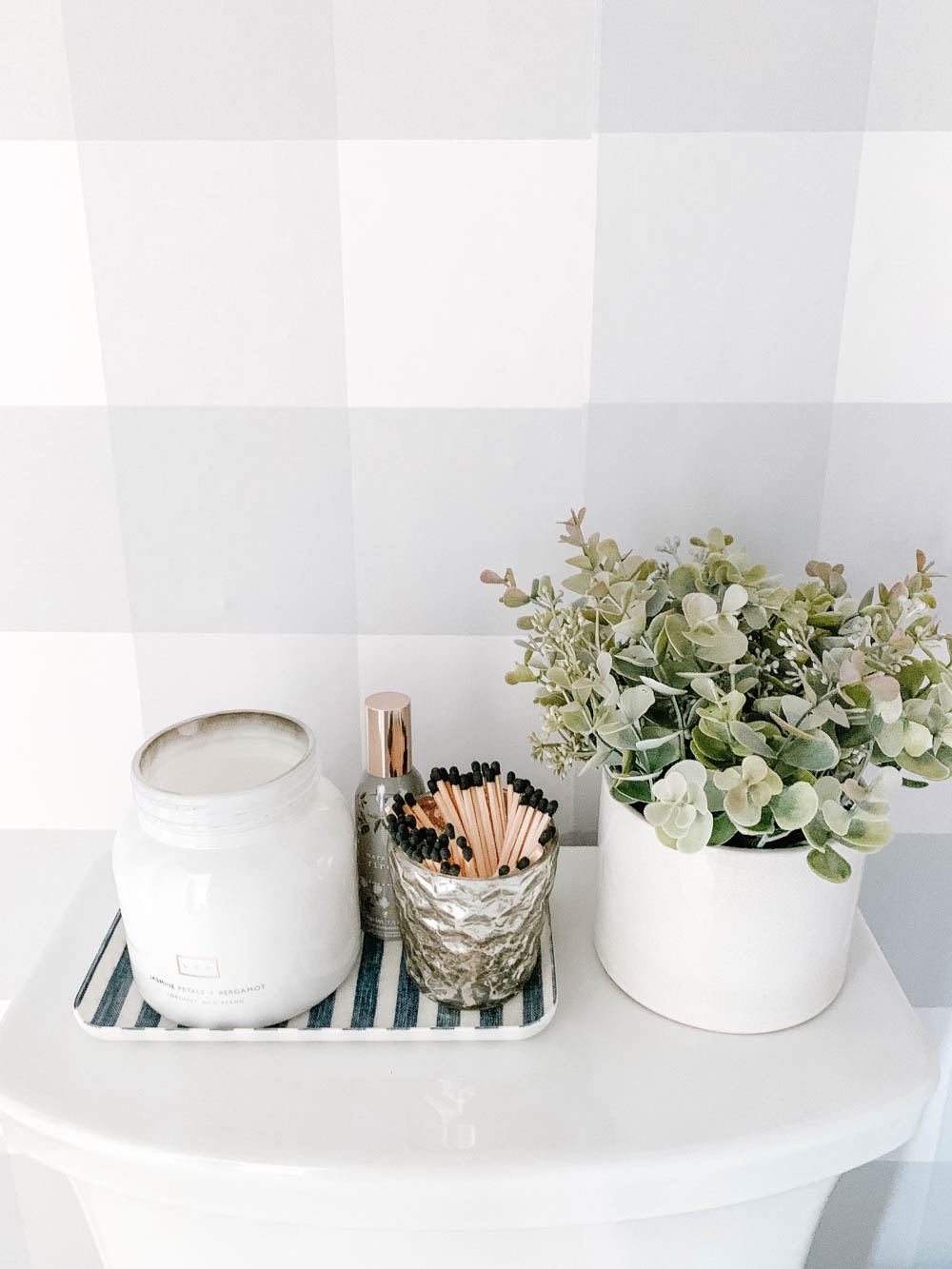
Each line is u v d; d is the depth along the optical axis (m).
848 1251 0.80
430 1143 0.44
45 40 0.51
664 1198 0.44
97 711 0.64
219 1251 0.48
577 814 0.65
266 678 0.63
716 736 0.42
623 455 0.58
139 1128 0.45
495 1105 0.46
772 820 0.44
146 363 0.56
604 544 0.51
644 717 0.47
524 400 0.57
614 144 0.53
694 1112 0.45
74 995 0.53
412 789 0.55
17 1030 0.50
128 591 0.61
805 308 0.56
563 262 0.55
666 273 0.55
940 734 0.42
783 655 0.49
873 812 0.41
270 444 0.58
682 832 0.42
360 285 0.55
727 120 0.52
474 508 0.59
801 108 0.52
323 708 0.64
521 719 0.64
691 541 0.54
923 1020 0.72
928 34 0.51
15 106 0.52
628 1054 0.49
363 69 0.51
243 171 0.53
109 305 0.55
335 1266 0.47
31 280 0.55
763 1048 0.49
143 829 0.48
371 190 0.53
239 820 0.46
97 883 0.62
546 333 0.56
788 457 0.58
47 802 0.66
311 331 0.56
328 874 0.49
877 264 0.55
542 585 0.52
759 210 0.54
